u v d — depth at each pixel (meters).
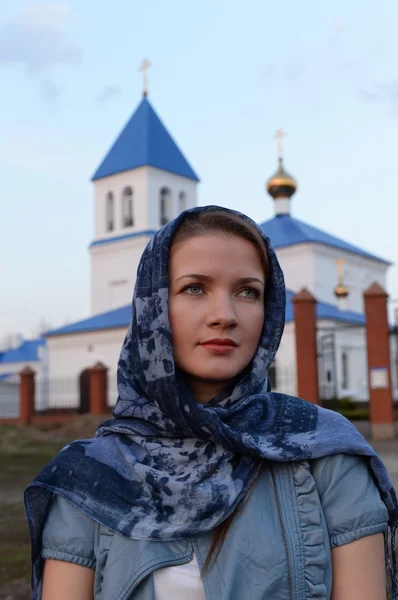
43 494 1.51
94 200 38.59
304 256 35.12
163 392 1.45
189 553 1.36
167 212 37.47
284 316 1.60
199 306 1.49
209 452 1.43
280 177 37.72
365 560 1.36
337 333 29.66
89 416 23.30
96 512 1.42
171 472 1.43
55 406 32.72
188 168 38.31
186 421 1.43
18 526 6.74
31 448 15.51
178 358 1.50
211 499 1.36
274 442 1.43
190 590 1.33
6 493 8.94
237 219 1.54
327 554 1.35
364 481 1.42
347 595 1.34
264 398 1.55
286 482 1.41
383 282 40.12
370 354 16.70
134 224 36.69
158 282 1.50
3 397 36.62
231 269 1.49
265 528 1.35
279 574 1.32
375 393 16.50
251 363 1.55
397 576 1.51
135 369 1.55
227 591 1.30
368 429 18.55
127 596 1.33
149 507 1.41
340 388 29.38
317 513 1.37
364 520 1.37
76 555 1.43
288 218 37.84
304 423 1.48
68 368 32.75
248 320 1.52
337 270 36.41
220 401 1.51
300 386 17.11
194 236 1.50
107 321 32.56
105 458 1.50
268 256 1.57
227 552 1.34
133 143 37.44
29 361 40.12
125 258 36.62
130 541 1.38
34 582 1.51
